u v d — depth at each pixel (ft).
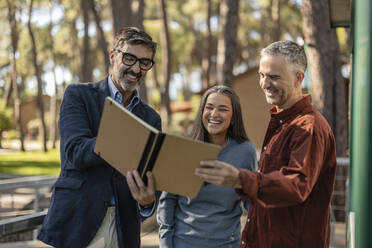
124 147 5.87
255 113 61.31
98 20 59.52
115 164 6.13
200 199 7.64
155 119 8.51
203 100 7.95
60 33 125.18
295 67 5.88
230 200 7.67
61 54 145.59
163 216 7.90
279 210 6.07
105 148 6.29
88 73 93.20
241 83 62.03
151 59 7.57
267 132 6.33
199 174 5.10
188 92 171.94
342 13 12.64
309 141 5.42
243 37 136.87
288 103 6.08
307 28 24.27
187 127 76.59
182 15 134.92
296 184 4.94
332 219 16.05
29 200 19.31
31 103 170.50
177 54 145.18
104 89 7.84
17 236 15.07
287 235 6.03
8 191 20.97
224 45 36.45
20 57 130.31
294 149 5.49
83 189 7.41
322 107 24.14
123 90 7.87
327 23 23.98
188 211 7.74
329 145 6.02
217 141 8.04
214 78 135.74
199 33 139.03
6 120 112.98
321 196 6.13
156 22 120.57
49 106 170.81
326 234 6.23
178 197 7.89
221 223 7.63
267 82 5.97
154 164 5.55
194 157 5.31
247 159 7.95
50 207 7.55
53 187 7.59
